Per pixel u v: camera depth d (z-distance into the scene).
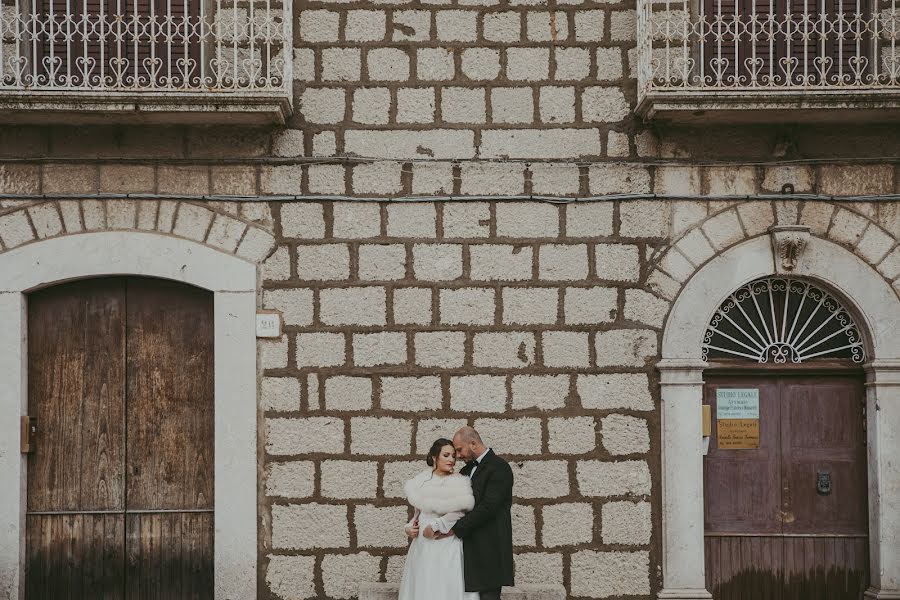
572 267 7.07
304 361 7.00
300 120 7.07
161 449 7.08
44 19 7.07
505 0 7.10
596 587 6.93
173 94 6.54
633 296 7.05
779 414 7.12
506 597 6.54
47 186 6.95
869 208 7.06
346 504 6.95
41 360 7.07
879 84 6.59
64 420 7.06
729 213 7.07
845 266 7.02
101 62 6.58
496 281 7.06
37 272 6.91
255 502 6.89
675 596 6.84
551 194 7.09
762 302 7.15
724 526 7.10
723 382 7.14
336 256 7.04
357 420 6.98
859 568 7.07
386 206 7.07
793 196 7.04
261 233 7.03
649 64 6.70
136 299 7.11
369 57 7.09
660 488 6.98
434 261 7.05
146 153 6.99
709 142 7.09
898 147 7.07
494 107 7.09
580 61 7.10
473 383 7.01
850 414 7.10
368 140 7.08
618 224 7.08
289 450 6.95
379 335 7.02
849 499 7.09
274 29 7.07
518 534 6.94
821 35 6.76
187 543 7.04
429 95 7.09
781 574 7.09
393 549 6.93
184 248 6.98
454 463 5.98
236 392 6.95
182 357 7.10
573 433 6.99
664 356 7.00
